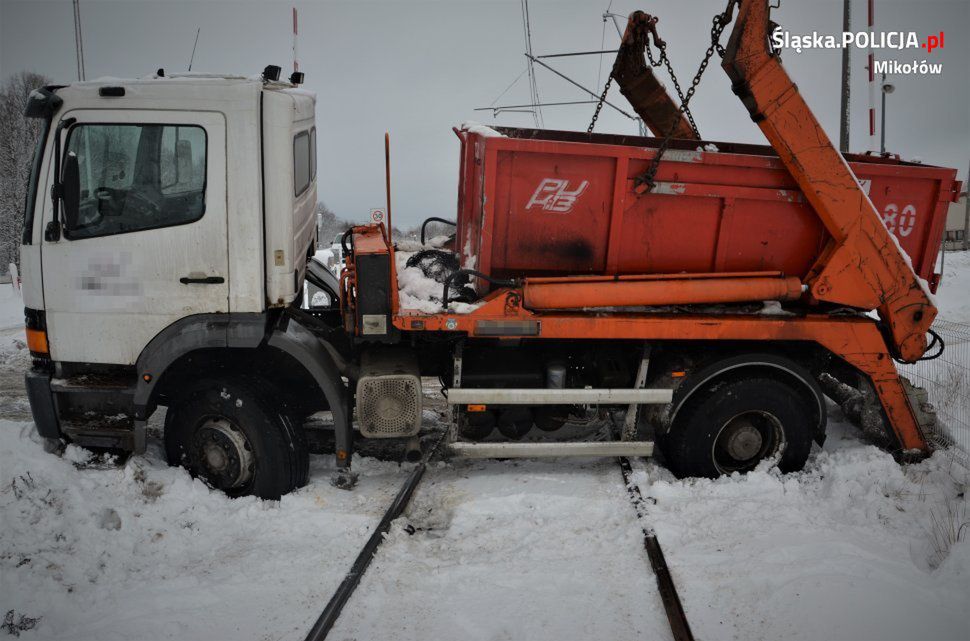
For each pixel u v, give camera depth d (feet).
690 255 16.65
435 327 15.31
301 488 16.34
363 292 15.10
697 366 16.52
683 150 15.75
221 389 15.51
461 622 11.65
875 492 15.56
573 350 17.42
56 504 14.37
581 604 12.13
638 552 13.75
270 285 15.42
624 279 15.94
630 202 15.99
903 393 17.02
